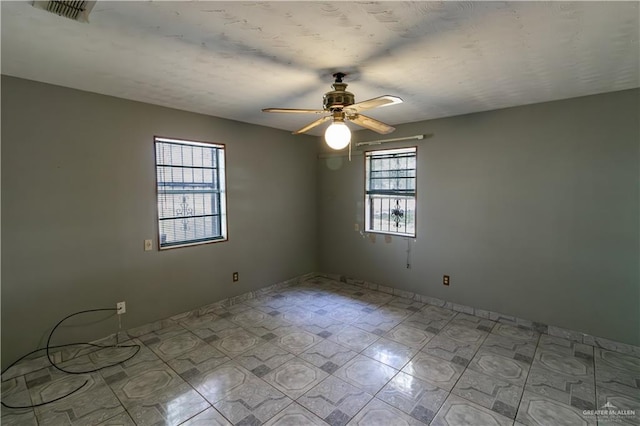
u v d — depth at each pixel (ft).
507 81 8.14
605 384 7.63
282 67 7.18
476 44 6.08
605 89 8.77
